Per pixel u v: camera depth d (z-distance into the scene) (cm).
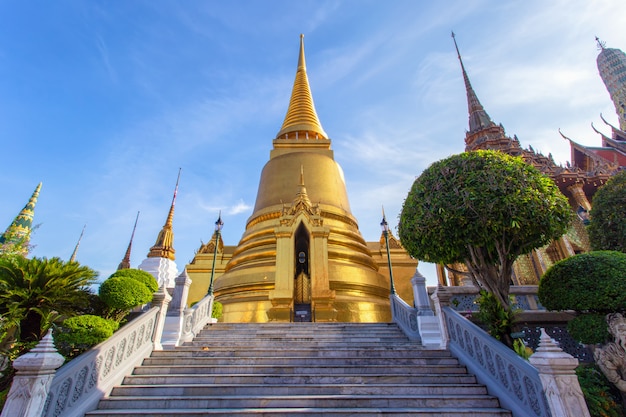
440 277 2406
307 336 1077
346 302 1733
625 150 2961
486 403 634
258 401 629
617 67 5072
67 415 538
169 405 618
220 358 818
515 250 992
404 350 879
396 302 1266
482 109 3278
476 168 998
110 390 657
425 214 998
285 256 1731
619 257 838
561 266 899
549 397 499
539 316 1018
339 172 2614
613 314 797
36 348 496
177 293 1024
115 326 918
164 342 916
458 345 850
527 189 929
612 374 777
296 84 3541
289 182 2398
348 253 1986
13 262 904
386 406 630
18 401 457
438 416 585
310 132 3030
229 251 2614
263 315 1659
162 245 2983
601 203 1391
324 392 678
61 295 891
